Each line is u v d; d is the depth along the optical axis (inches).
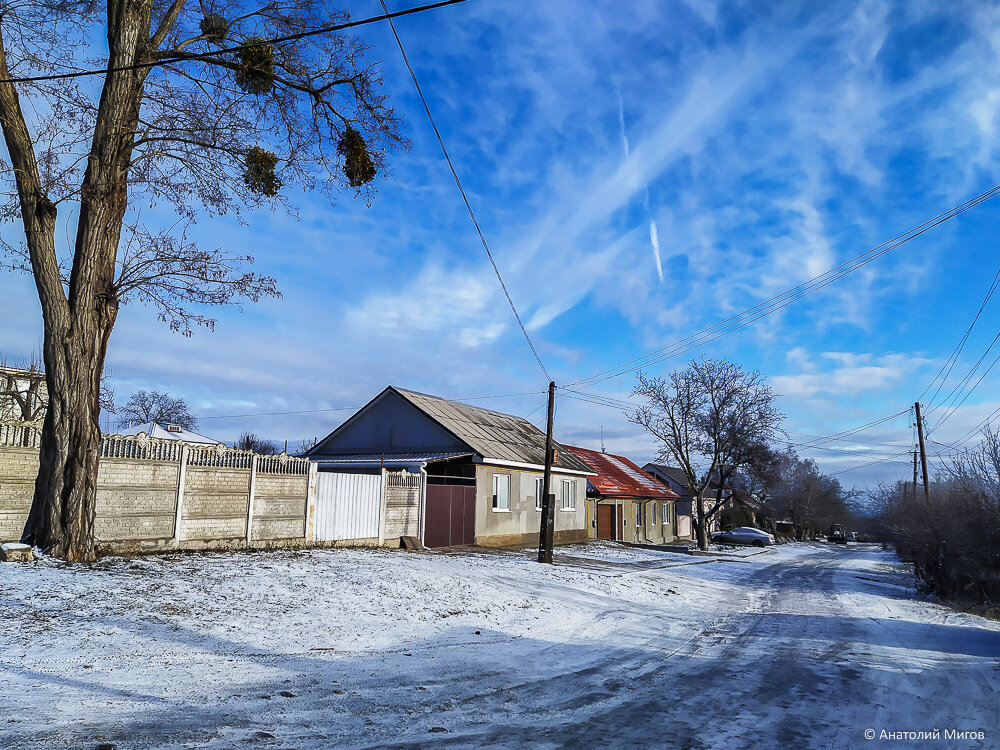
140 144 478.6
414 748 202.8
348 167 524.1
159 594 375.6
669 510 1868.8
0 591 339.9
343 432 1103.0
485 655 336.5
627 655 359.3
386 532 757.3
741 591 709.9
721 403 1422.2
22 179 426.9
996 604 611.8
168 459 520.1
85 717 207.5
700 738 223.0
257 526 594.9
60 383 431.5
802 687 295.9
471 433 1037.2
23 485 462.0
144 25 457.1
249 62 460.4
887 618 529.3
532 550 971.3
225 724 211.6
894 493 1077.1
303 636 340.8
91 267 443.8
